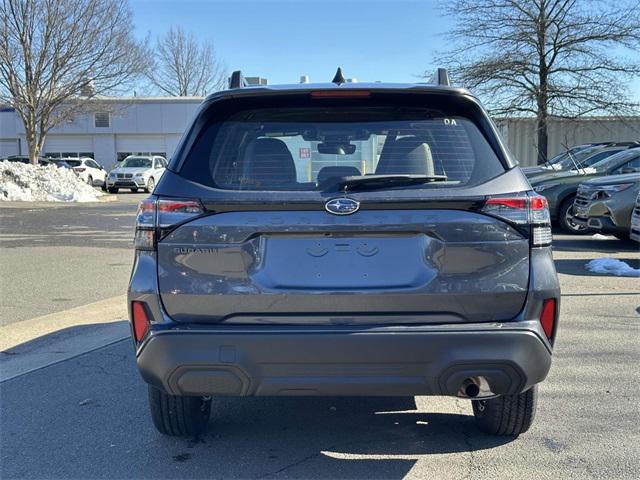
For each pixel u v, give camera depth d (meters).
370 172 3.06
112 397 4.39
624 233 10.48
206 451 3.56
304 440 3.69
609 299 7.09
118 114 36.75
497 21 22.28
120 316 6.67
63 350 5.52
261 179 3.02
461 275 2.87
